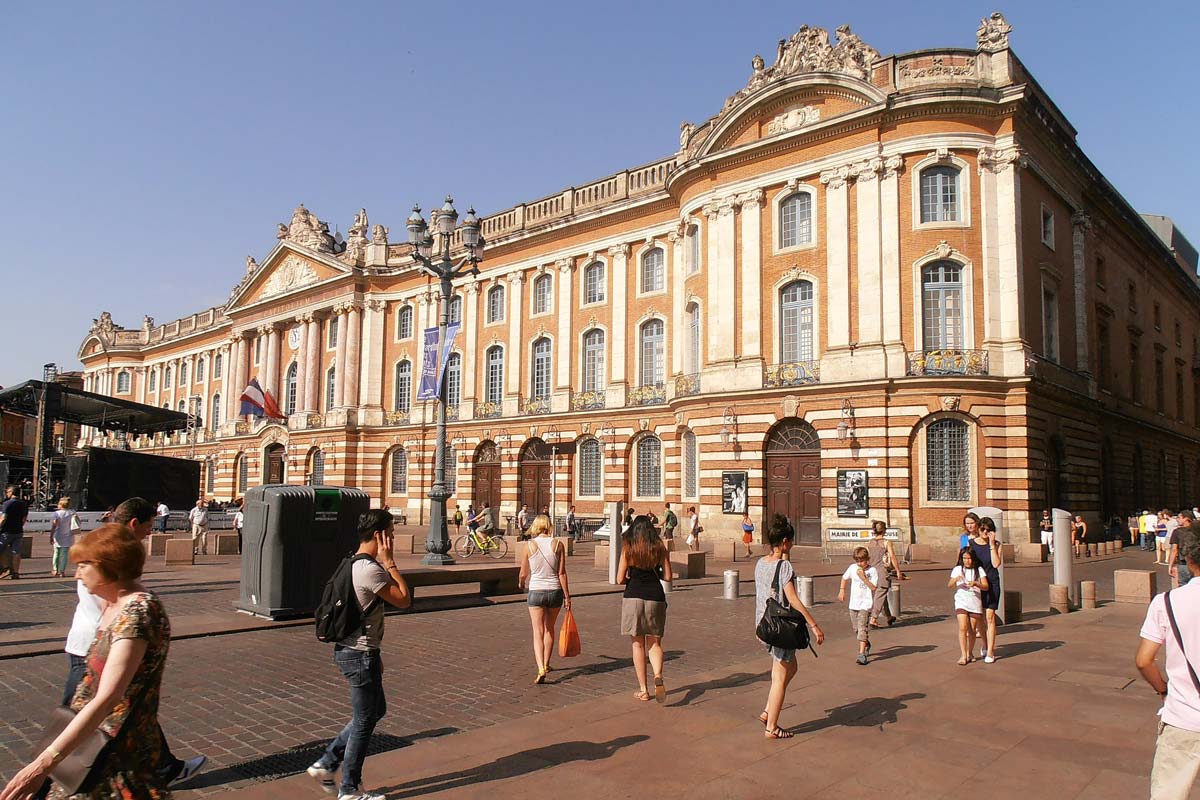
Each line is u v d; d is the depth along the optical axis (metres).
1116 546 30.33
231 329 58.94
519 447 40.25
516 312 41.34
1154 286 45.53
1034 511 26.39
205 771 6.48
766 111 30.55
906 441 26.56
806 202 29.69
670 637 12.65
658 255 36.34
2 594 16.55
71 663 6.16
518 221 41.84
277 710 8.27
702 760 6.66
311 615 13.80
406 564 22.03
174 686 9.23
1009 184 27.17
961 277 27.09
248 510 14.24
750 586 19.56
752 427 29.53
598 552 22.88
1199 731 4.27
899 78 28.06
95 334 75.31
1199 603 4.39
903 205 27.56
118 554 3.99
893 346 27.02
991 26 27.64
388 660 10.78
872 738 7.26
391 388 46.94
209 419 62.91
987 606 10.62
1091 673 9.95
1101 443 34.72
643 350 36.44
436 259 44.75
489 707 8.47
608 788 6.03
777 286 29.70
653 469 35.56
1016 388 26.41
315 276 50.59
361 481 46.88
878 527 14.15
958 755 6.82
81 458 36.31
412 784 6.10
